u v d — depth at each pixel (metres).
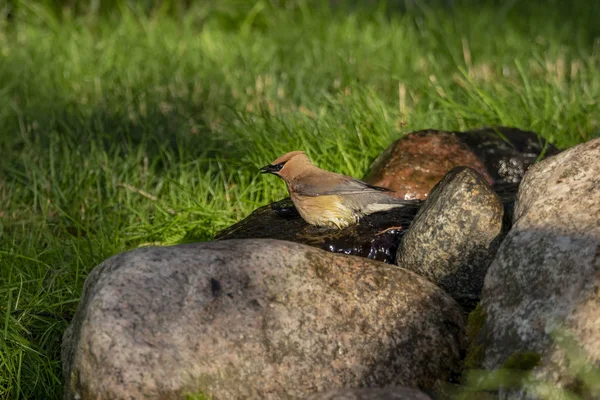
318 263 7.85
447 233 8.58
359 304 7.66
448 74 16.64
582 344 6.61
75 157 13.38
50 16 19.89
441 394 7.37
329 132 13.35
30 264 10.81
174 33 19.34
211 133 14.18
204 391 7.08
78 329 7.44
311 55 18.05
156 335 7.16
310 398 6.68
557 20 19.81
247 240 8.02
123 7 20.62
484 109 13.98
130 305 7.27
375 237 9.84
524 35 18.77
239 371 7.19
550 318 6.85
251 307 7.43
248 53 18.08
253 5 20.91
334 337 7.45
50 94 15.91
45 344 9.42
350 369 7.37
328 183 10.43
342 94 14.49
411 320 7.68
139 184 12.98
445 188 8.82
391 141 13.08
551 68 15.56
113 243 11.41
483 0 21.11
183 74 16.94
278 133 13.42
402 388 6.73
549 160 8.17
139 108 15.30
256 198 12.55
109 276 7.48
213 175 13.30
